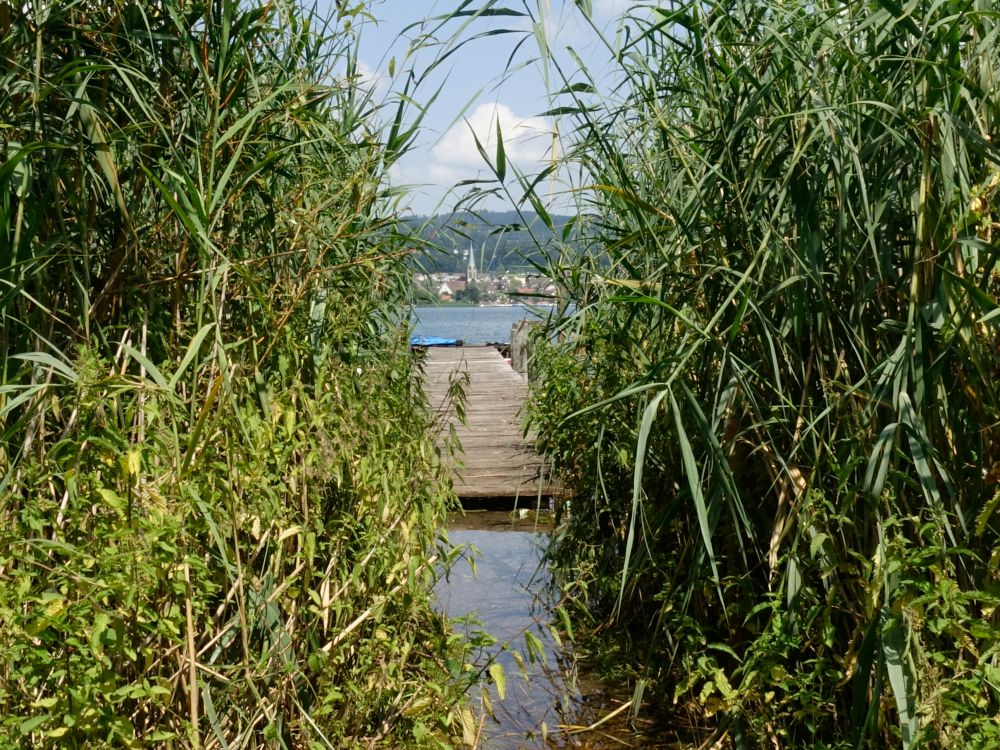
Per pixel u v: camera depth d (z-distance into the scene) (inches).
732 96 121.9
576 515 187.9
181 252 108.5
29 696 87.0
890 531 106.0
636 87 129.3
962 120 100.3
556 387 184.9
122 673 95.3
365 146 127.8
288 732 108.0
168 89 112.2
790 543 121.9
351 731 114.6
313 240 120.8
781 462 112.7
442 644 127.3
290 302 117.4
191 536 93.6
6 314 99.4
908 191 109.0
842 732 114.1
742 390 121.7
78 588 82.7
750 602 124.1
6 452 95.3
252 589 106.5
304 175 123.0
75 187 103.7
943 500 104.6
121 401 102.0
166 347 108.4
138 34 105.7
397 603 123.4
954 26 95.2
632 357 154.9
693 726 138.3
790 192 114.0
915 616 91.0
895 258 114.3
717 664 134.2
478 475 290.0
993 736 86.3
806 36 113.7
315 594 105.3
